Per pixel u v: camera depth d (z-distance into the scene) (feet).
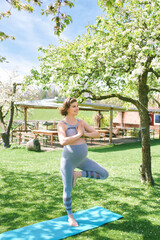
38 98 59.36
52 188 20.03
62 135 11.14
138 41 18.37
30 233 11.49
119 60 18.38
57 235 11.32
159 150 48.96
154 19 17.13
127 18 18.75
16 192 18.74
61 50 24.40
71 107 11.75
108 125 95.14
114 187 20.58
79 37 24.99
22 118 70.95
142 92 21.30
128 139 74.43
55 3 11.35
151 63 17.46
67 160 11.42
